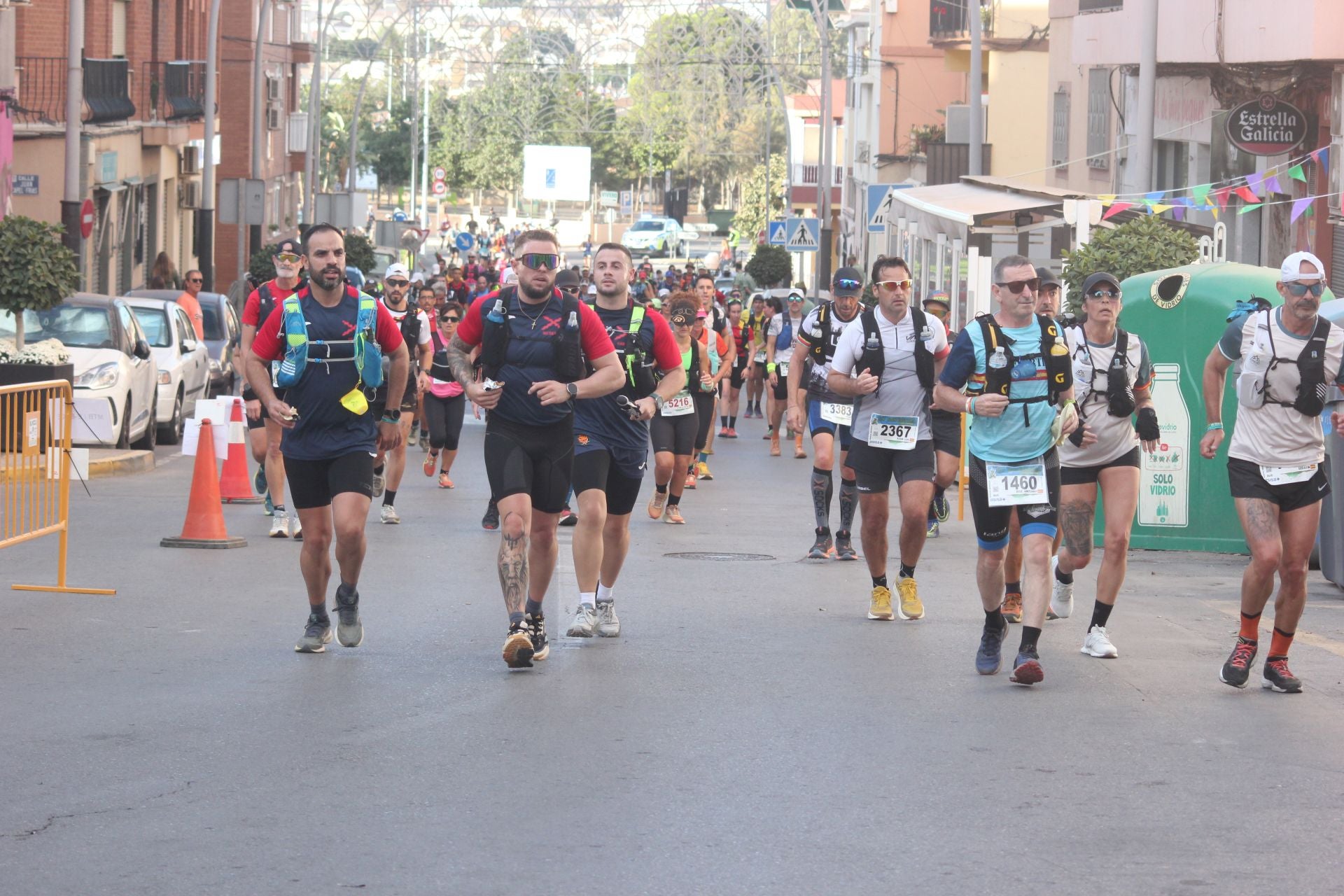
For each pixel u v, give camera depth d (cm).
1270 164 2958
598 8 7162
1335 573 1457
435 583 1395
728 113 9119
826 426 1606
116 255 5241
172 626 1181
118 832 713
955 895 647
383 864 676
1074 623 1254
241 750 845
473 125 9169
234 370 3650
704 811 752
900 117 7156
